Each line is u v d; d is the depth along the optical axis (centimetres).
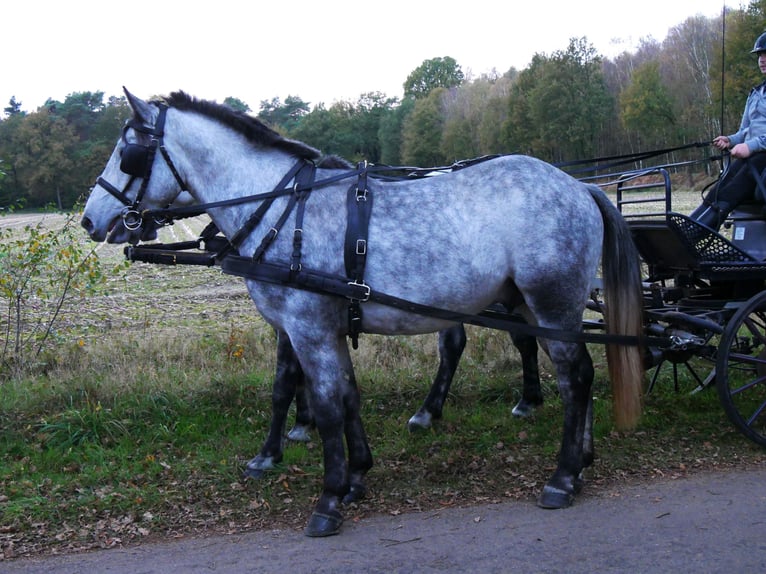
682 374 699
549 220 423
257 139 454
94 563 384
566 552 371
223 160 453
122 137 454
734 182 538
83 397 628
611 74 5244
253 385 659
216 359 741
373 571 362
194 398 638
